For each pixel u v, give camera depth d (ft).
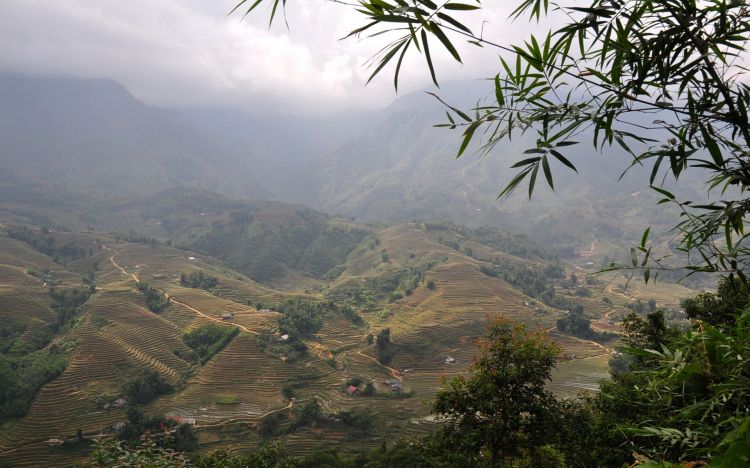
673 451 7.30
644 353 7.31
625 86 6.68
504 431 40.40
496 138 6.89
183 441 173.58
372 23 5.78
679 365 6.86
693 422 6.36
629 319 54.75
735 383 5.67
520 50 6.46
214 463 64.90
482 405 39.42
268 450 80.89
